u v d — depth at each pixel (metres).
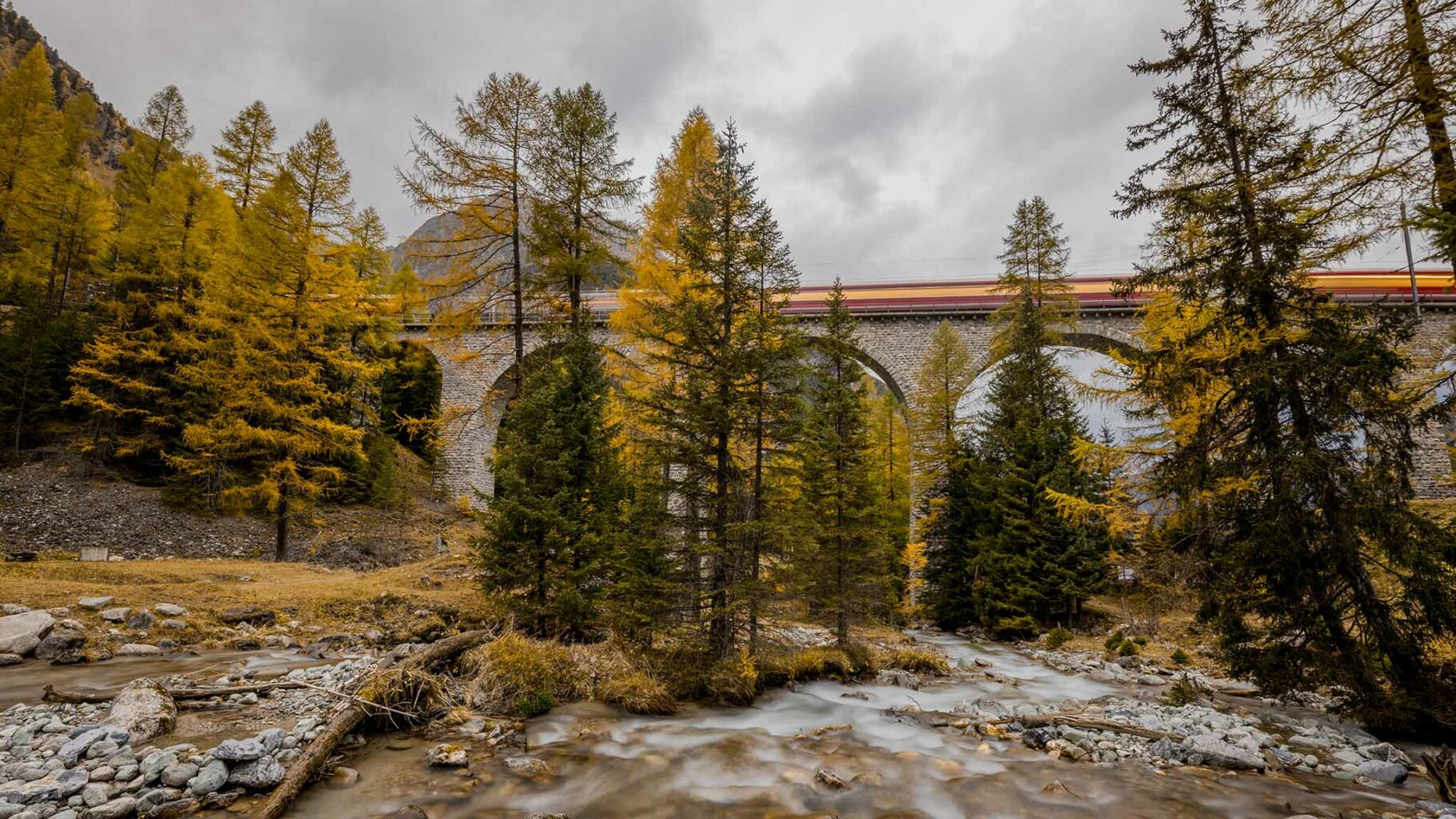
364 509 32.75
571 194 17.59
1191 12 10.53
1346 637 9.11
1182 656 15.50
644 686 10.25
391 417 41.59
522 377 16.61
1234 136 10.20
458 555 20.22
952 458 26.91
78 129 41.31
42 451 28.02
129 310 28.36
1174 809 6.44
